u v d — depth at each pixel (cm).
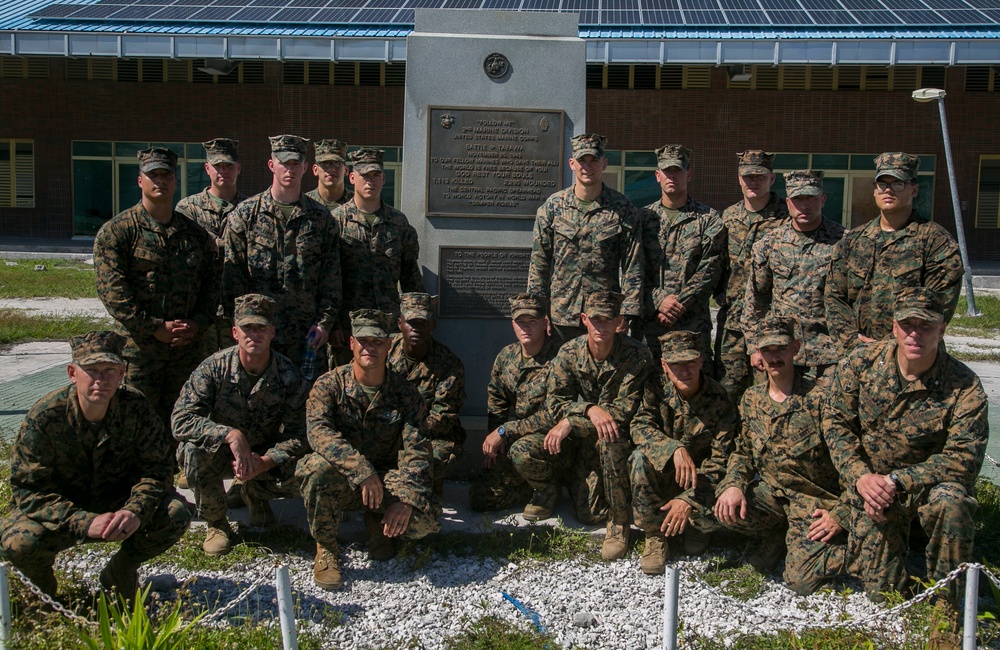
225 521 530
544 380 572
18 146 2531
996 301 1805
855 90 2344
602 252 606
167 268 573
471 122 648
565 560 521
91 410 427
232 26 2095
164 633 366
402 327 575
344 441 489
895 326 449
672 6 2134
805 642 413
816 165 2369
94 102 2480
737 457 508
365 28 2055
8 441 720
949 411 450
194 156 2481
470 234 654
